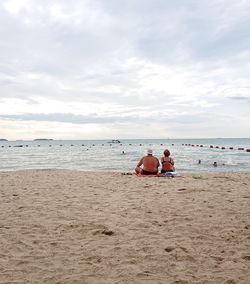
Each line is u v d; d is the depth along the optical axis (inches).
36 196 352.8
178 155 1413.6
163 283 138.3
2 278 144.3
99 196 350.9
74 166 918.4
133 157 1300.4
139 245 187.5
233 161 1026.1
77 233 212.5
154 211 274.1
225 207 286.4
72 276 146.0
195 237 201.6
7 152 2122.3
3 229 222.1
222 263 161.0
